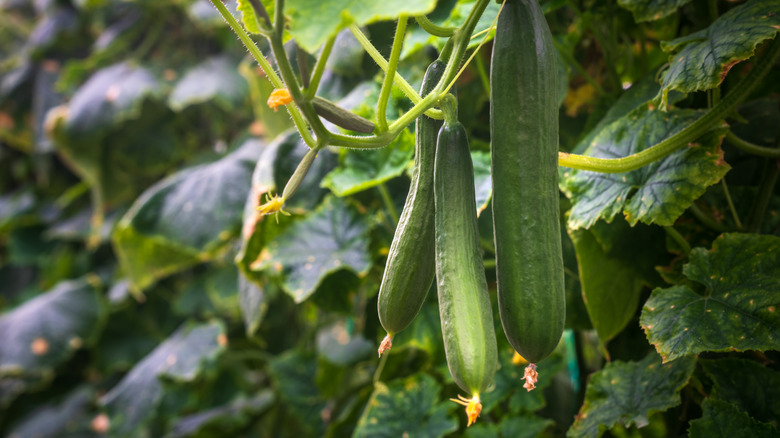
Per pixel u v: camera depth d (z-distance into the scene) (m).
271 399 1.65
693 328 0.64
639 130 0.72
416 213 0.57
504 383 0.92
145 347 2.10
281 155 1.06
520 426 0.89
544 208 0.54
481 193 0.82
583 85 0.96
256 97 1.35
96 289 2.14
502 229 0.54
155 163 2.17
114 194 2.22
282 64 0.50
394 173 0.86
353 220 1.01
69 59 2.59
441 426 0.91
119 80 2.04
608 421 0.73
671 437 0.82
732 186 0.79
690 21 0.84
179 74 2.09
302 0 0.49
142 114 2.14
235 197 1.33
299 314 1.80
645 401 0.73
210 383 1.79
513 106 0.54
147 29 2.25
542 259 0.53
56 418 2.13
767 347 0.60
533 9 0.55
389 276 0.57
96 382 2.27
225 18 0.58
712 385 0.73
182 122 2.20
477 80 0.99
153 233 1.35
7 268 2.86
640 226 0.77
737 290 0.65
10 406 2.27
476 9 0.57
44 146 2.46
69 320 2.05
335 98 1.05
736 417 0.65
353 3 0.49
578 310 0.86
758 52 0.68
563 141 0.99
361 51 1.01
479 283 0.54
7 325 2.07
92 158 2.14
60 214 2.57
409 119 0.55
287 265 0.98
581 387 0.92
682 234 0.76
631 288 0.81
